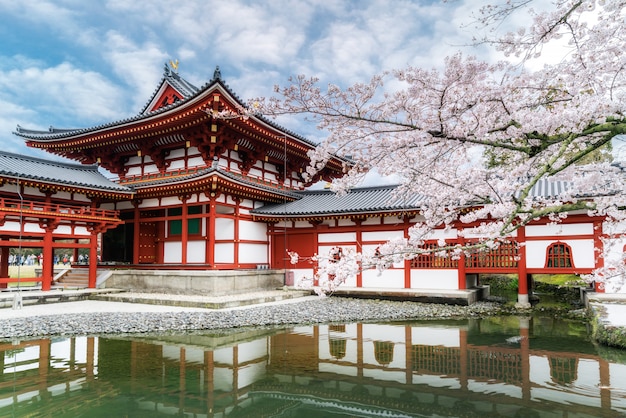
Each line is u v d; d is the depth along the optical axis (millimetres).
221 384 8711
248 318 16406
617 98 5695
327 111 6469
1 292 21922
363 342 12703
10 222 20875
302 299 22938
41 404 7613
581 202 6074
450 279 23078
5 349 12016
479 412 6996
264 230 27891
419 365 10008
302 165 32531
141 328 14852
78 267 27562
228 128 24875
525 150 6059
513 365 9938
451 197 8422
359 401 7641
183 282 22734
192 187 23859
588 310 18359
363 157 7555
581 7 5633
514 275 34156
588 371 9375
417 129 6426
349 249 7629
